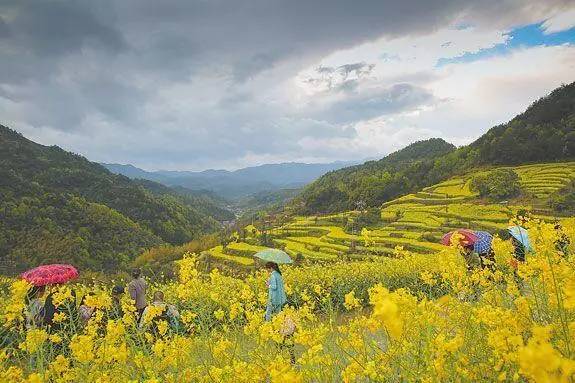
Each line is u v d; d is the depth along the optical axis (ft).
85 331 15.34
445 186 266.16
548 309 10.56
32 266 180.24
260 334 12.45
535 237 13.94
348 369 10.00
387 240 139.54
